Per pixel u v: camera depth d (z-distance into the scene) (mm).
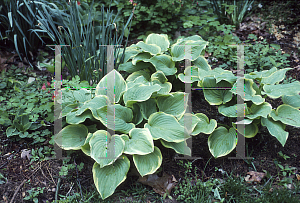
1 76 3104
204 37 3758
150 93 2184
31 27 3230
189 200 2018
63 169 2180
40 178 2164
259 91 2410
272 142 2479
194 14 4059
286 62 3162
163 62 2764
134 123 2332
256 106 2305
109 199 2027
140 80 2525
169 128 2139
